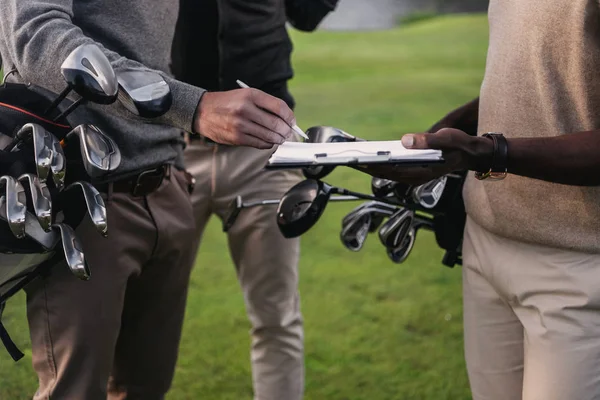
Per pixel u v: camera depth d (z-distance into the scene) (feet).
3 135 6.28
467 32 69.77
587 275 6.55
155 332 7.96
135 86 5.89
